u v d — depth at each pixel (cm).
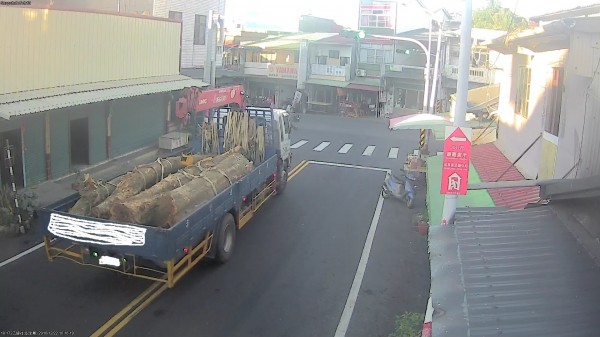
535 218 663
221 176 1216
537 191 1133
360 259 1264
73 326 876
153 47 2180
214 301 1002
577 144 793
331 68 4812
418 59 4756
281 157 1770
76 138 1944
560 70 1029
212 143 1608
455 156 733
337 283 1116
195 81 2369
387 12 4769
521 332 443
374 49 4834
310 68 4919
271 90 5128
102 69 1872
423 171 2100
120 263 959
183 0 3030
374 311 994
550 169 1084
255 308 984
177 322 913
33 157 1694
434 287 530
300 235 1422
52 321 888
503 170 1460
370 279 1144
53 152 1788
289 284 1098
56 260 1147
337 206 1744
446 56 4500
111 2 2508
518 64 1511
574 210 630
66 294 995
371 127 3988
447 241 632
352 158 2675
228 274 1133
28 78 1527
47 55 1594
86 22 1756
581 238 591
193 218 991
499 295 502
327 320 952
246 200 1395
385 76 4662
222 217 1164
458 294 512
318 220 1573
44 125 1727
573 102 830
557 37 778
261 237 1384
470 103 3241
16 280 1043
